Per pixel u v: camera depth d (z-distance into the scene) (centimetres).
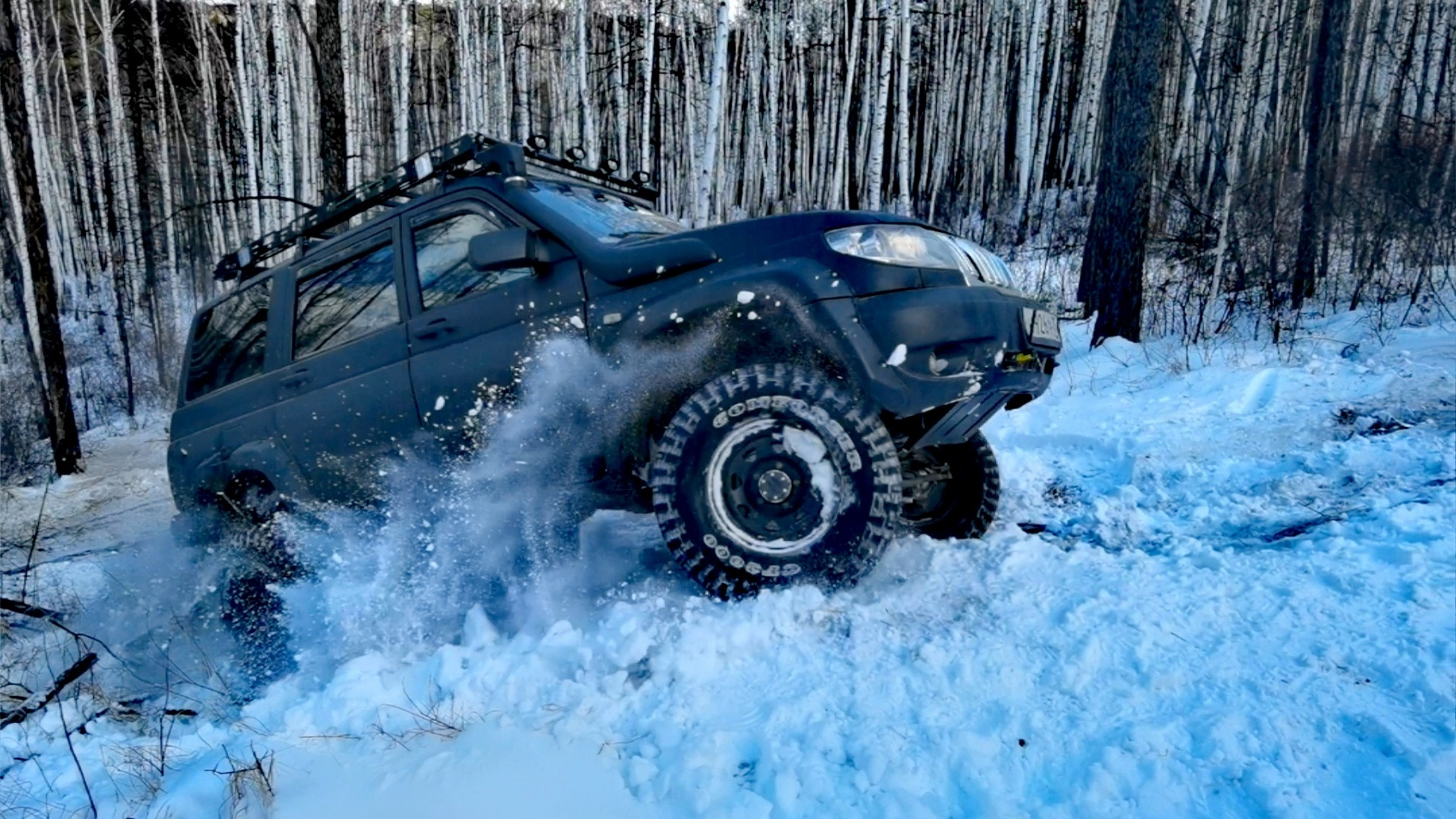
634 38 2384
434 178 378
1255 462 462
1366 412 506
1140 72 938
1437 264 911
